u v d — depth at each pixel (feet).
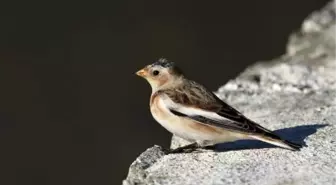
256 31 75.56
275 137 26.50
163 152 28.19
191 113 26.76
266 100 34.42
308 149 27.84
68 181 58.08
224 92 35.91
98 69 70.03
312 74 37.35
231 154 27.68
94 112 63.57
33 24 76.54
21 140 60.95
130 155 58.49
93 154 59.00
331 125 30.37
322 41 43.21
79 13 77.66
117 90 66.18
